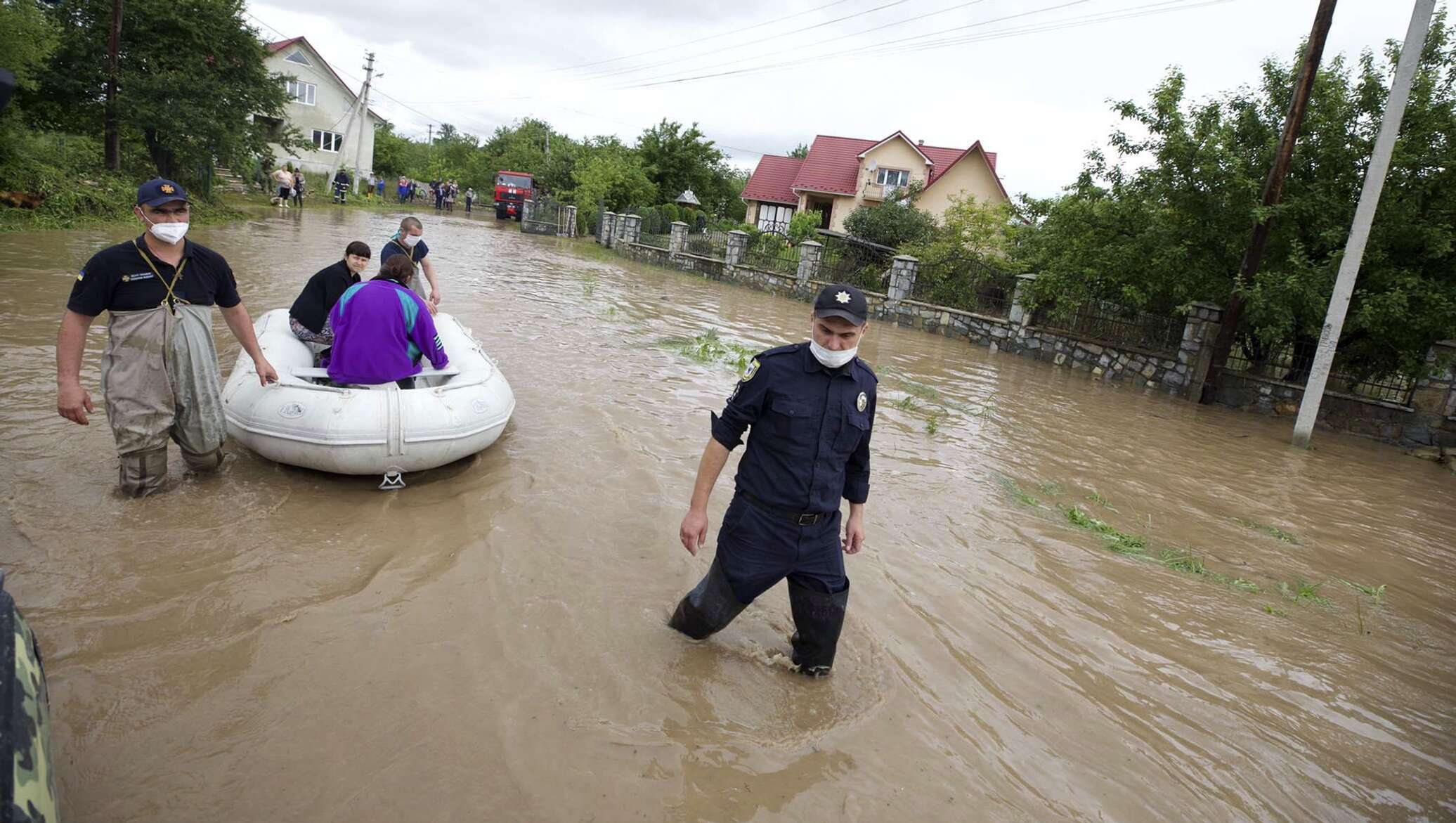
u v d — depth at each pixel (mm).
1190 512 6395
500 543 4145
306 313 5832
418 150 71562
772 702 3078
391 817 2295
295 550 3854
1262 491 7367
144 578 3439
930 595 4207
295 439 4480
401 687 2902
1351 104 11734
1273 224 12312
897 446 7180
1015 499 6074
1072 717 3264
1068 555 5062
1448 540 6477
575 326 11016
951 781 2762
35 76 18906
